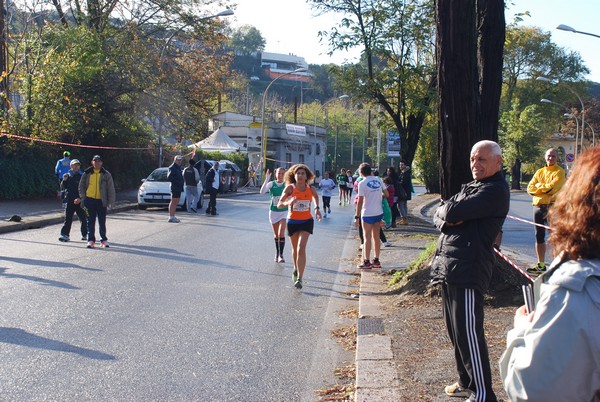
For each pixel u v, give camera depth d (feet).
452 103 26.25
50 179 83.51
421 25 74.59
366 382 17.13
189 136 108.99
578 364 6.99
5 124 79.82
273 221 41.14
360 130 333.01
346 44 76.64
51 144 84.99
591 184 7.47
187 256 42.27
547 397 7.13
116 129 99.45
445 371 17.80
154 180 84.94
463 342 14.67
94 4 99.66
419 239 52.21
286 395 17.60
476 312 14.58
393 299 28.07
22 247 44.27
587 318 7.01
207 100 108.99
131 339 22.61
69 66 88.38
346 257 44.70
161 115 101.50
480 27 31.78
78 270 35.63
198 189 86.89
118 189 107.96
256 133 205.67
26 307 26.68
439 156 27.17
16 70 88.58
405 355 19.44
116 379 18.53
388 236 54.19
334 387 18.22
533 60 216.33
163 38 106.32
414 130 79.41
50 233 53.47
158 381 18.45
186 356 20.88
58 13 100.63
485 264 14.64
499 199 14.43
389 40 76.48
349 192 120.47
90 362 19.98
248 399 17.25
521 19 70.08
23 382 18.07
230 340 22.89
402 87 77.61
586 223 7.37
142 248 45.47
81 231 49.65
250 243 50.08
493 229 14.62
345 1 75.77
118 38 99.40
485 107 31.83
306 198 33.09
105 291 30.35
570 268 7.35
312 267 40.01
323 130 260.21
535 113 210.18
